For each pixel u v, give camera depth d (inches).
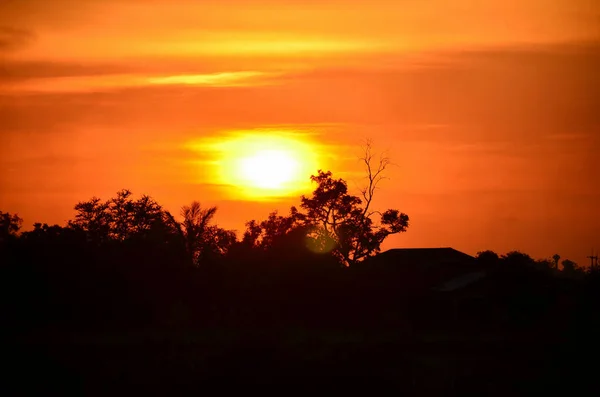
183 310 6919.3
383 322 7007.9
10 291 6643.7
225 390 4429.1
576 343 5561.0
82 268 6968.5
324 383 4439.0
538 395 4434.1
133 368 4753.9
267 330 6358.3
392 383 4475.9
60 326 6510.8
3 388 4443.9
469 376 4702.3
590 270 7347.4
